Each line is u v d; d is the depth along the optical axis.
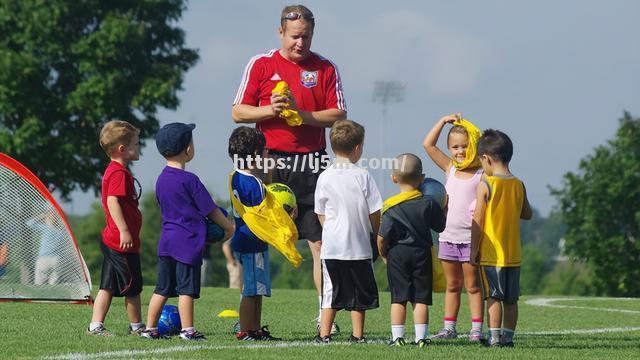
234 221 32.19
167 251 30.89
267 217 31.61
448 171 35.97
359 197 31.16
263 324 39.53
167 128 31.30
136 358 25.56
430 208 30.30
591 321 43.00
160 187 31.12
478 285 34.38
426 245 30.30
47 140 147.38
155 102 152.25
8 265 40.97
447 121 35.97
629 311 49.81
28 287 41.38
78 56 152.50
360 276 31.11
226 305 49.97
